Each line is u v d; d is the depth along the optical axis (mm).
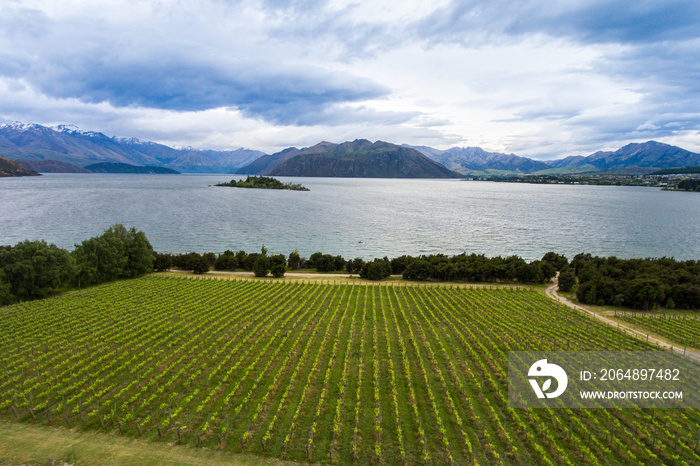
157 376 46969
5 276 80125
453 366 51250
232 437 35938
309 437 36156
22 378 46750
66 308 74688
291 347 56375
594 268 98062
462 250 156125
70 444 34688
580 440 36688
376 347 56344
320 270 120250
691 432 38344
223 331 63406
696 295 81000
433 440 36500
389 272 112000
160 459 32906
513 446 35594
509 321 71312
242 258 119625
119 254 101125
